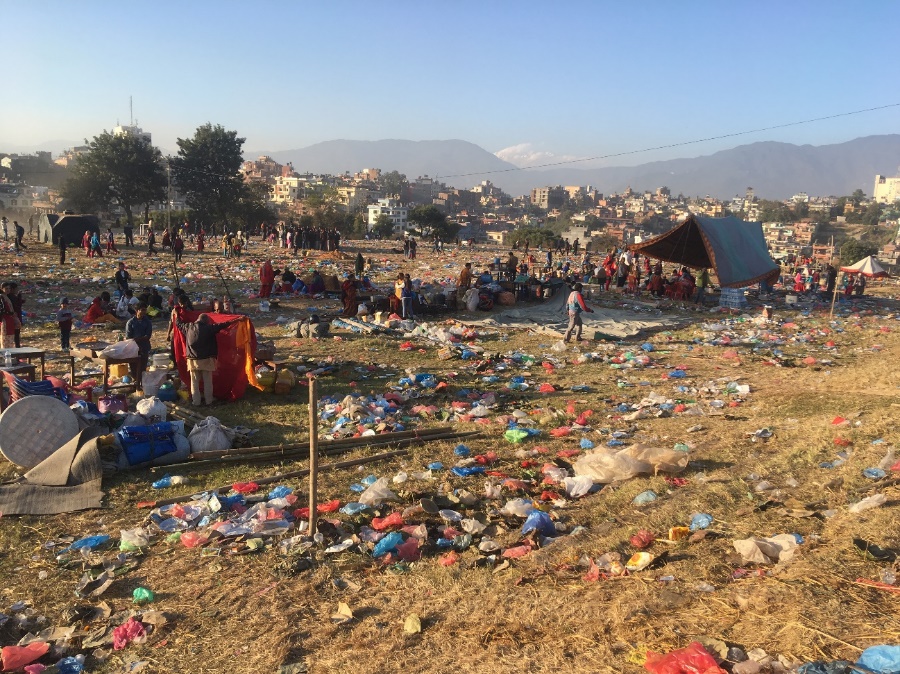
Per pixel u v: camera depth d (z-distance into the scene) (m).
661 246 31.66
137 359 13.09
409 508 8.17
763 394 14.05
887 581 5.63
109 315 19.75
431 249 55.66
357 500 8.63
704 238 28.05
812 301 31.64
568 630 5.52
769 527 7.20
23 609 6.22
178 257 34.81
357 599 6.38
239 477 9.39
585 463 9.55
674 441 10.95
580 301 19.83
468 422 11.95
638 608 5.66
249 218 85.12
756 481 8.84
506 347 19.16
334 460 10.05
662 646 5.06
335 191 132.25
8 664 5.34
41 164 162.38
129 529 7.80
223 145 81.44
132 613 6.12
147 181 74.62
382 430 11.16
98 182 72.31
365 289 27.83
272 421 11.91
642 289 33.00
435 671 5.14
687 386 14.91
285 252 43.69
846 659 4.60
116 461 9.45
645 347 19.33
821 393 13.87
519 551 7.11
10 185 123.00
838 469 9.04
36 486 8.73
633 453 9.59
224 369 12.80
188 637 5.80
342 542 7.43
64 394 11.04
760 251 30.61
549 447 10.73
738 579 6.10
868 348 20.08
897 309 30.39
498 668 5.08
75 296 24.34
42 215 42.94
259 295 26.14
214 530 7.68
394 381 14.84
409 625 5.75
